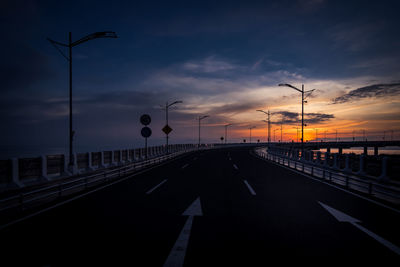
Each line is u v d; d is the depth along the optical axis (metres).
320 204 7.36
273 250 4.10
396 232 4.99
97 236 4.74
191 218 5.93
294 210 6.68
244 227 5.27
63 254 3.96
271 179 12.63
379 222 5.63
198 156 34.31
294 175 14.23
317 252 4.03
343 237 4.70
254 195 8.68
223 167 18.98
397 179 11.14
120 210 6.70
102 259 3.78
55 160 14.30
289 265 3.58
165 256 3.86
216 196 8.52
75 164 16.31
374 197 8.38
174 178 13.05
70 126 15.69
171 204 7.38
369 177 13.00
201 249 4.13
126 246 4.26
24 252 4.03
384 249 4.16
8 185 10.67
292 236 4.74
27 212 6.51
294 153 27.47
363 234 4.86
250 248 4.18
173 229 5.14
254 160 26.53
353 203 7.51
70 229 5.14
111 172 12.84
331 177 12.30
